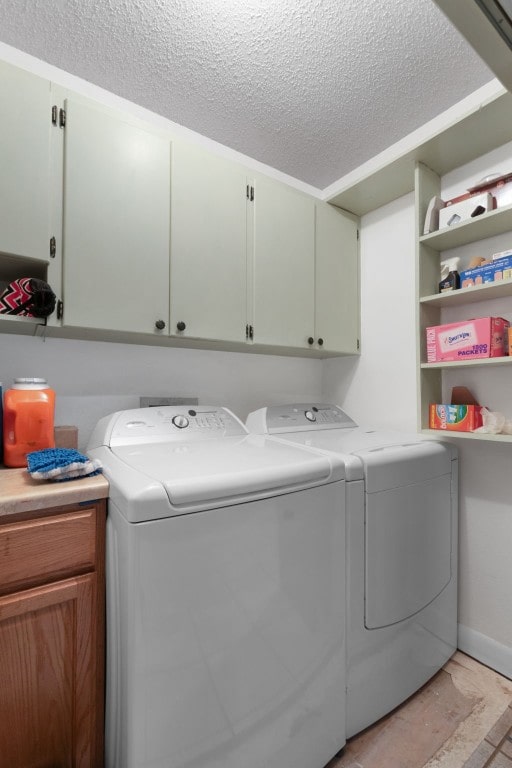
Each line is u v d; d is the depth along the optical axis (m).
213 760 0.86
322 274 1.92
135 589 0.77
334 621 1.08
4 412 1.13
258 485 0.92
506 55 0.72
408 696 1.33
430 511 1.40
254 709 0.92
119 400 1.63
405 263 1.88
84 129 1.25
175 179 1.44
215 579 0.86
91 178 1.25
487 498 1.52
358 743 1.17
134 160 1.34
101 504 0.93
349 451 1.24
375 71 1.40
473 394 1.57
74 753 0.89
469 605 1.57
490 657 1.49
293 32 1.24
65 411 1.51
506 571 1.47
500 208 1.31
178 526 0.81
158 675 0.78
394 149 1.83
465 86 1.47
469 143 1.49
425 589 1.37
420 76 1.42
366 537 1.17
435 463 1.42
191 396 1.83
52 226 1.18
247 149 1.87
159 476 0.87
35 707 0.85
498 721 1.25
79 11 1.18
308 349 1.88
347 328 2.02
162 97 1.54
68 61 1.38
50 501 0.85
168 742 0.80
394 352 1.92
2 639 0.81
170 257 1.42
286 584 0.97
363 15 1.18
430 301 1.57
